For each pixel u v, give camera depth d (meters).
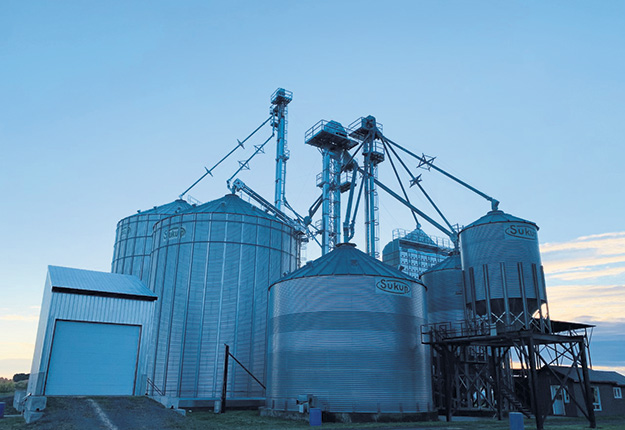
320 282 40.12
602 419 42.81
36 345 40.88
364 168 72.06
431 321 57.66
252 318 51.53
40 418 27.08
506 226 43.91
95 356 37.50
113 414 29.00
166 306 51.47
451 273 57.94
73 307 37.56
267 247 55.66
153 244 57.44
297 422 35.03
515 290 41.69
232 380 48.28
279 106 76.62
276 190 72.25
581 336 36.19
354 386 36.75
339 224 70.31
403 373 38.31
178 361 48.62
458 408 44.97
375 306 39.25
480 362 46.28
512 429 26.34
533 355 33.47
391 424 34.38
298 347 39.03
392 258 82.12
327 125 70.44
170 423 28.05
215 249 52.97
